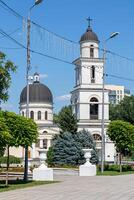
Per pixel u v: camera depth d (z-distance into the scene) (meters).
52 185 26.98
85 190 23.77
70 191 23.09
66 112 72.19
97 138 76.25
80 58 76.88
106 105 77.75
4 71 28.75
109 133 47.41
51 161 61.84
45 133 89.88
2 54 29.25
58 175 40.19
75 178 34.44
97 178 34.44
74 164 61.53
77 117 77.62
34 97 92.94
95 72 77.38
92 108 77.56
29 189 24.05
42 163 32.41
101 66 77.06
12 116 26.20
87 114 76.75
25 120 26.64
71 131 70.88
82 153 61.16
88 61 77.00
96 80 77.31
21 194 21.31
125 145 46.44
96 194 21.73
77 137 62.84
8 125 25.80
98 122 76.56
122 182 29.88
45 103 92.94
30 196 20.47
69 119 71.56
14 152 83.38
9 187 24.98
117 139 46.59
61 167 58.75
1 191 22.72
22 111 93.19
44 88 94.12
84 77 77.06
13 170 48.09
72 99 80.56
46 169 32.00
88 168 39.28
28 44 31.27
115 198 20.11
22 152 82.38
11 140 24.84
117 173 42.44
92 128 76.44
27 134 26.58
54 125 90.69
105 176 37.75
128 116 111.56
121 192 22.91
